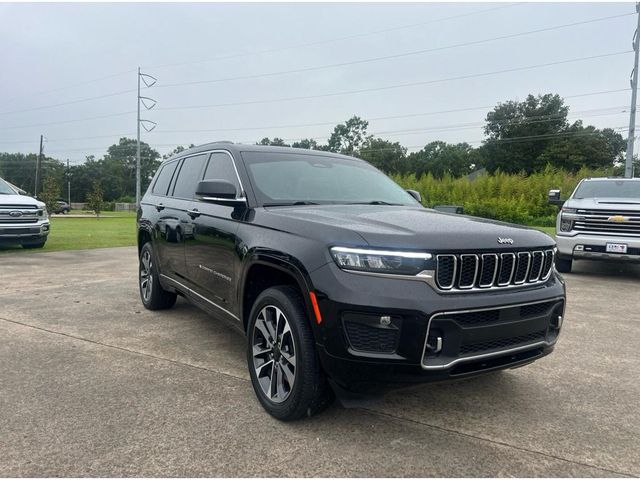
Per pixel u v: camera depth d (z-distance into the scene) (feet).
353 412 10.43
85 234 61.77
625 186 31.22
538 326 9.87
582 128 232.94
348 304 8.46
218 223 12.78
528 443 9.24
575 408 10.83
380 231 9.07
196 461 8.43
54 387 11.54
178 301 21.17
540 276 10.26
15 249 41.68
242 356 13.92
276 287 10.32
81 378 12.12
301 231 9.78
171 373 12.54
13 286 24.41
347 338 8.57
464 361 8.75
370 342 8.50
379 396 8.96
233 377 12.32
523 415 10.43
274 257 9.96
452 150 275.18
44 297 21.75
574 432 9.71
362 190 13.87
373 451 8.84
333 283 8.68
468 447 9.05
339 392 9.13
